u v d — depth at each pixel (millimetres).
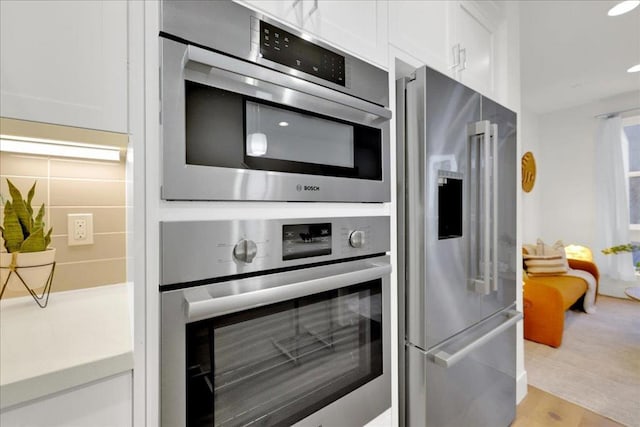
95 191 997
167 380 615
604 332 2984
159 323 609
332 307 898
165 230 610
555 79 3467
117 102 570
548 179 4707
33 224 844
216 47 668
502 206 1476
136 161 584
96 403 550
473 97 1278
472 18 1541
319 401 861
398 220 1168
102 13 560
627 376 2213
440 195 1143
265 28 750
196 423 649
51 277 865
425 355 1097
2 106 487
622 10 2225
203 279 658
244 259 701
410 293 1138
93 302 864
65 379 510
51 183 935
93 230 992
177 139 613
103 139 613
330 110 863
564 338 2881
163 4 606
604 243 4133
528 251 3707
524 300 2900
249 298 679
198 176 637
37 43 509
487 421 1408
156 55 602
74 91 536
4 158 873
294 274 809
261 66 737
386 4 1074
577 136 4418
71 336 630
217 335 675
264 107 738
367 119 974
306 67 827
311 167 833
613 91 3869
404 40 1144
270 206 769
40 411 500
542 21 2359
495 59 1733
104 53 560
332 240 893
